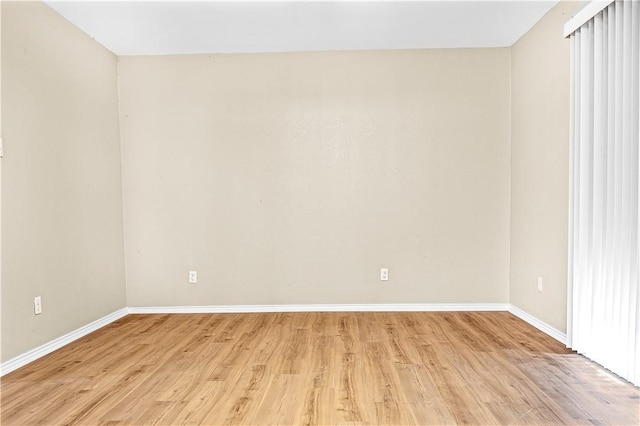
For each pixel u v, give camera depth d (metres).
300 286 4.06
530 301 3.57
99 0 2.96
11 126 2.67
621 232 2.35
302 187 4.04
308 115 4.02
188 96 4.02
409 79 3.97
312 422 1.97
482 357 2.77
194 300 4.09
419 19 3.34
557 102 3.10
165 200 4.05
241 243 4.06
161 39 3.66
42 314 2.93
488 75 3.95
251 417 2.03
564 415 2.00
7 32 2.64
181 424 1.97
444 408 2.09
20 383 2.45
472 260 4.02
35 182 2.88
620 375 2.39
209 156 4.04
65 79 3.22
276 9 3.15
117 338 3.30
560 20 3.05
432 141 3.99
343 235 4.04
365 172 4.02
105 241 3.74
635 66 2.25
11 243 2.66
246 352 2.93
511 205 3.94
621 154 2.36
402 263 4.03
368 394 2.25
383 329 3.44
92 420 2.02
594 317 2.62
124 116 4.02
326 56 3.99
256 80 4.02
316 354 2.87
